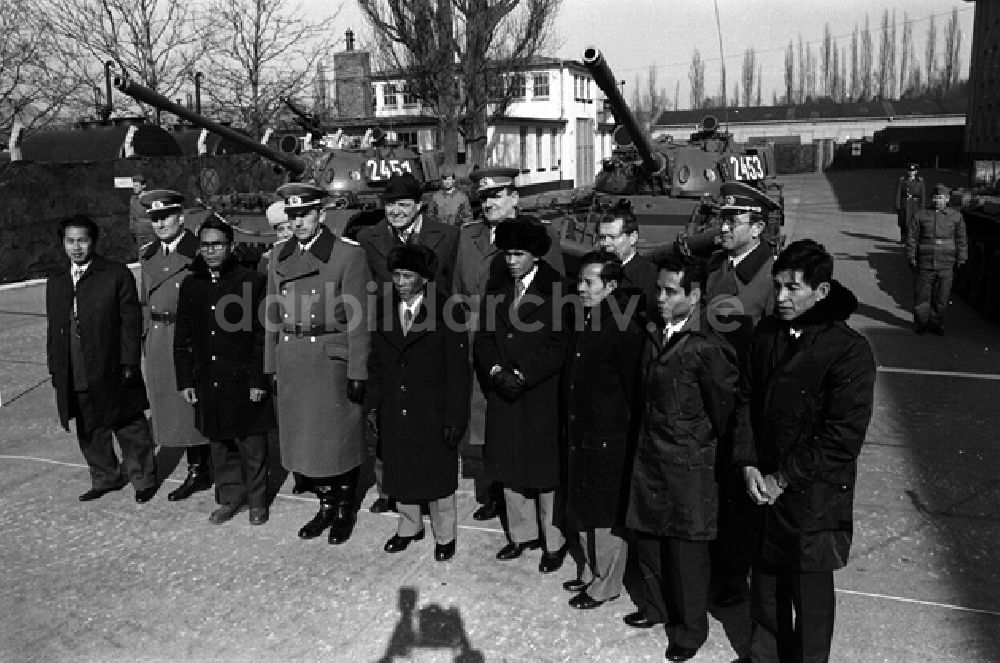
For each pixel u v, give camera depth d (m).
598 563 4.29
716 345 3.66
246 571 4.86
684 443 3.71
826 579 3.40
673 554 3.80
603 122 42.94
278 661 3.96
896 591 4.41
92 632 4.24
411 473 4.79
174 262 5.90
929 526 5.16
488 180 5.49
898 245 18.86
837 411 3.26
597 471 4.12
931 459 6.29
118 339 5.78
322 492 5.42
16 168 17.19
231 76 25.52
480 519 5.55
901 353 9.65
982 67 37.03
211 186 21.12
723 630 4.15
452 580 4.71
